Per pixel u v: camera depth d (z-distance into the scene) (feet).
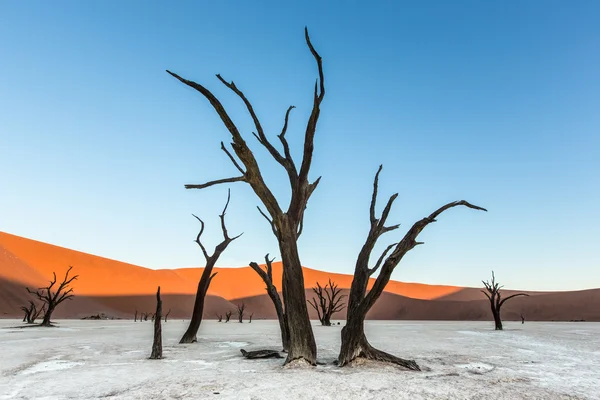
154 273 300.20
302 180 39.24
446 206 36.42
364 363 35.22
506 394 25.77
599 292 276.00
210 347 54.24
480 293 354.95
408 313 282.97
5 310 195.00
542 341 65.82
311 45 38.37
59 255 289.74
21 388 27.20
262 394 24.67
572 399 24.95
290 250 36.73
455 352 48.47
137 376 31.19
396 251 36.04
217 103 35.27
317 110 39.47
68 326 112.88
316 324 148.56
